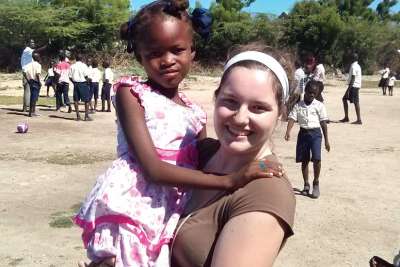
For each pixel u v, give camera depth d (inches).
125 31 97.7
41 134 510.6
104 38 1999.3
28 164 379.2
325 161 403.9
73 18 1984.5
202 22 97.4
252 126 79.7
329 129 579.5
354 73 622.8
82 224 91.1
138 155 87.0
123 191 87.9
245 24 2161.7
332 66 2293.3
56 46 1996.8
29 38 1902.1
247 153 82.8
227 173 86.6
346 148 459.5
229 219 76.8
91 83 686.5
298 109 308.7
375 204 295.1
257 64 79.6
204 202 83.4
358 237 245.3
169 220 86.7
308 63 615.2
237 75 80.0
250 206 74.6
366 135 538.3
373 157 421.7
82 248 226.2
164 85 93.4
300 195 309.4
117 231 87.0
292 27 2279.8
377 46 2384.4
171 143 91.7
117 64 1782.7
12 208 277.6
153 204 88.1
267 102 79.2
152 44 91.4
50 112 687.1
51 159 397.1
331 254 225.1
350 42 2314.2
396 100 1008.2
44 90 1012.5
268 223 72.8
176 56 92.2
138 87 91.3
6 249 224.5
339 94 1178.6
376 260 110.4
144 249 86.0
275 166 78.9
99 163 386.6
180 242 82.7
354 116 714.2
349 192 318.0
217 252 74.7
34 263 211.2
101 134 518.9
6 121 589.6
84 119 627.5
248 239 72.4
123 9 2169.0
